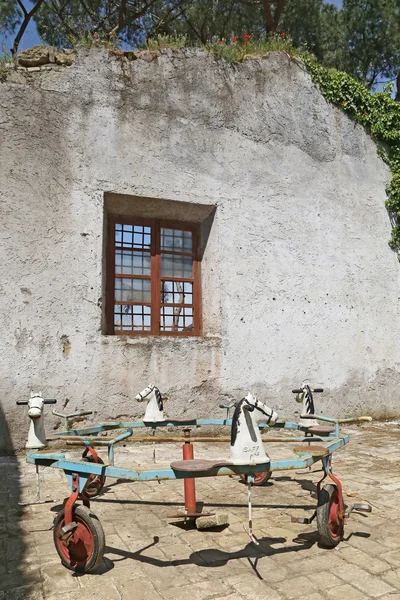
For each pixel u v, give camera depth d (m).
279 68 9.38
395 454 6.90
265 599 2.93
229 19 15.95
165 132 8.21
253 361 8.42
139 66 8.18
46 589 3.05
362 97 10.13
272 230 8.90
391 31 16.38
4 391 6.82
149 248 8.41
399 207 10.32
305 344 8.93
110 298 7.96
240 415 3.49
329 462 3.87
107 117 7.84
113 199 7.92
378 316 9.79
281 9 14.52
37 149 7.36
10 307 6.97
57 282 7.24
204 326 8.53
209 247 8.59
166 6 15.70
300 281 9.04
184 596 2.96
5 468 6.13
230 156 8.69
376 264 9.94
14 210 7.14
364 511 4.16
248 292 8.55
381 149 10.37
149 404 5.77
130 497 5.02
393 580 3.17
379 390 9.60
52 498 4.91
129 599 2.93
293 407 8.64
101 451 7.01
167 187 8.11
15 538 3.88
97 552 3.17
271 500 4.86
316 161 9.53
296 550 3.64
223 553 3.59
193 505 4.27
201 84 8.60
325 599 2.93
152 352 7.70
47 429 6.96
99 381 7.32
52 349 7.11
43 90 7.52
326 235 9.44
